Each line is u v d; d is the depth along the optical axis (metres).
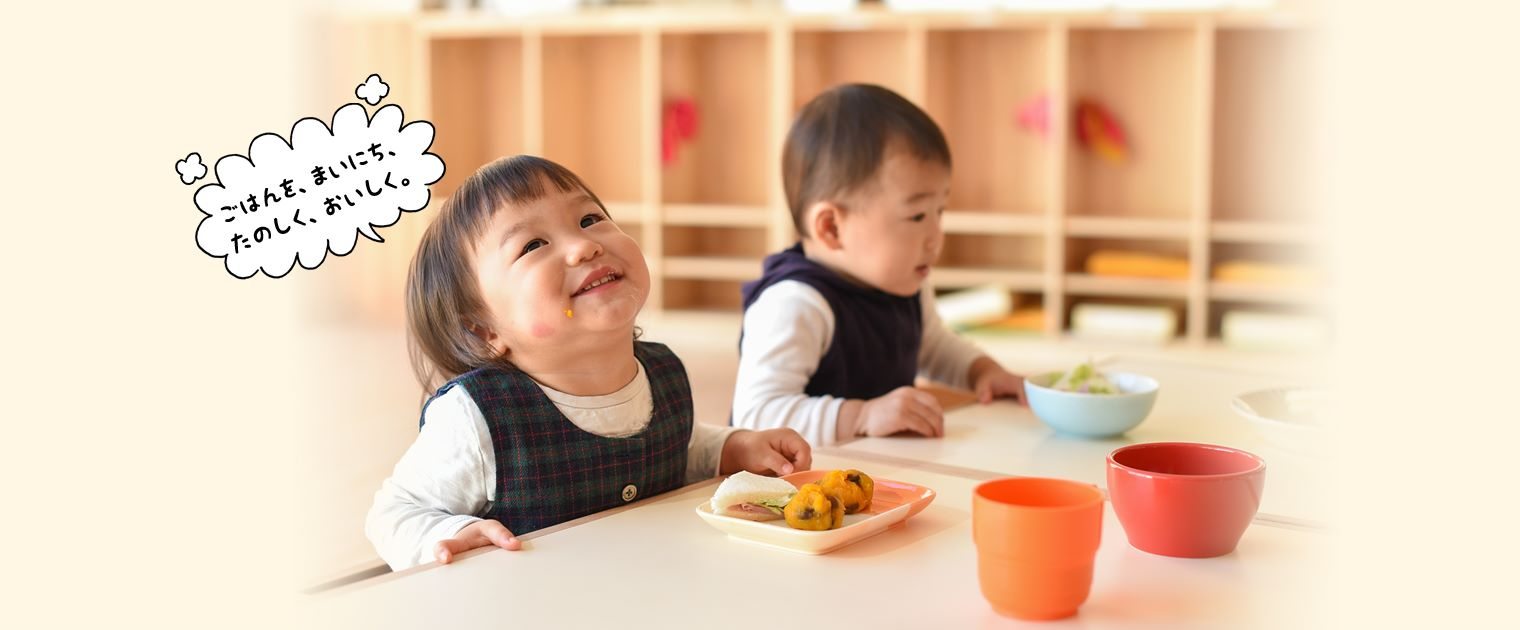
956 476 1.04
